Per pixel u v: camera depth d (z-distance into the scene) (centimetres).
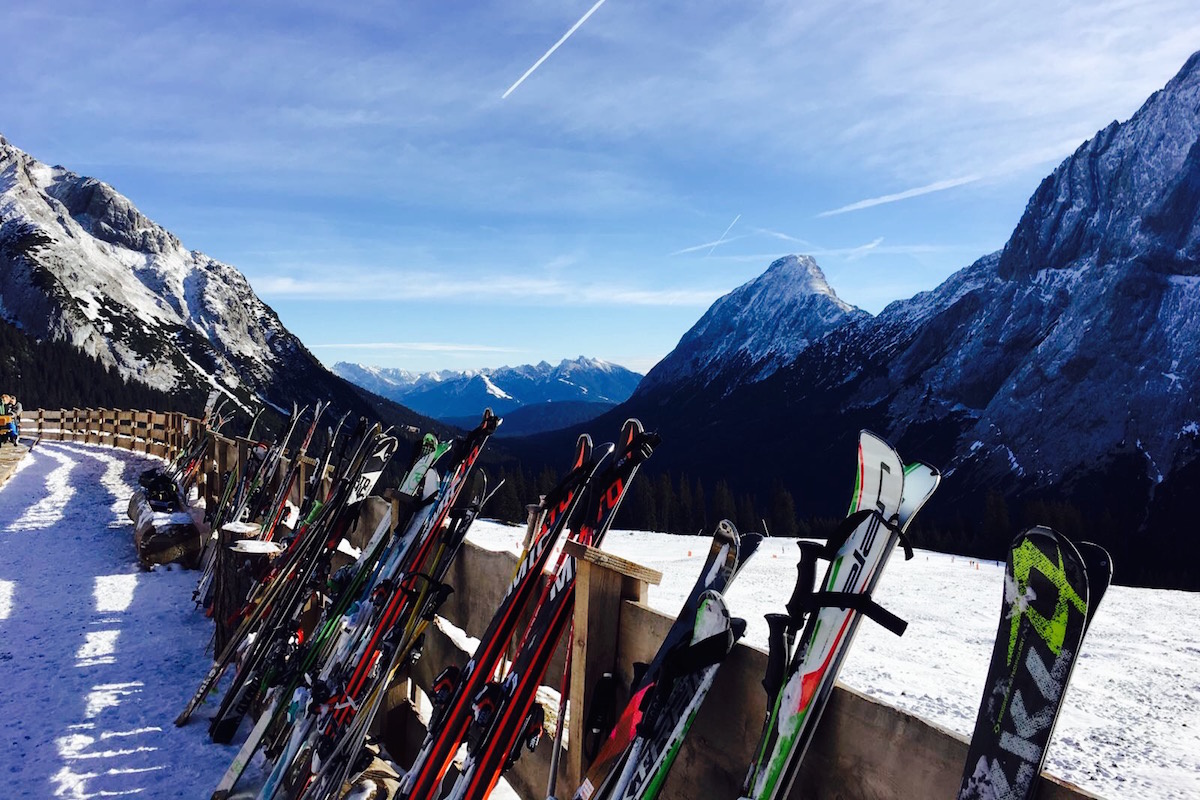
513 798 284
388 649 287
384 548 362
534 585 243
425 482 351
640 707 176
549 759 238
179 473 1027
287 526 556
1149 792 545
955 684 745
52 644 511
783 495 7075
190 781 335
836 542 149
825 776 143
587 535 219
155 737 377
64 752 360
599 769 182
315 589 392
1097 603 112
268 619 391
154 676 457
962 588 1619
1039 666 117
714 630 158
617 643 207
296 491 637
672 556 2059
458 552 312
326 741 285
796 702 142
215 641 473
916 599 1457
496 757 208
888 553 142
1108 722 714
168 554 716
